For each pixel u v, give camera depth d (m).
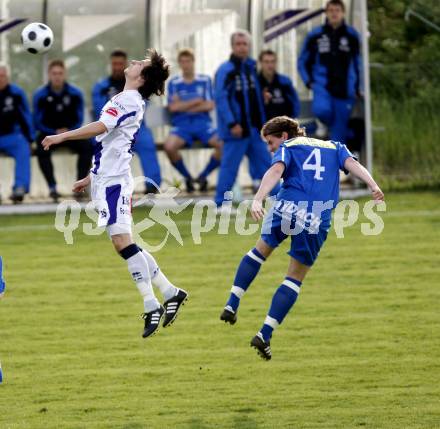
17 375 30.30
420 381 28.98
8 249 47.91
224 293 39.47
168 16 60.22
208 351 32.47
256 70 55.22
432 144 62.72
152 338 34.00
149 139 57.75
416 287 39.72
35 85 60.09
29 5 59.38
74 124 57.69
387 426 25.39
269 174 27.88
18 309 37.81
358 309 36.84
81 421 26.28
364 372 29.91
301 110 60.28
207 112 58.59
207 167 58.97
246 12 60.41
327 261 44.38
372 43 66.88
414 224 51.22
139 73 28.44
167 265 44.19
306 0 60.44
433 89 63.91
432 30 66.75
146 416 26.58
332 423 25.70
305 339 33.44
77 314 37.00
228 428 25.50
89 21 59.94
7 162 58.88
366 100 59.50
